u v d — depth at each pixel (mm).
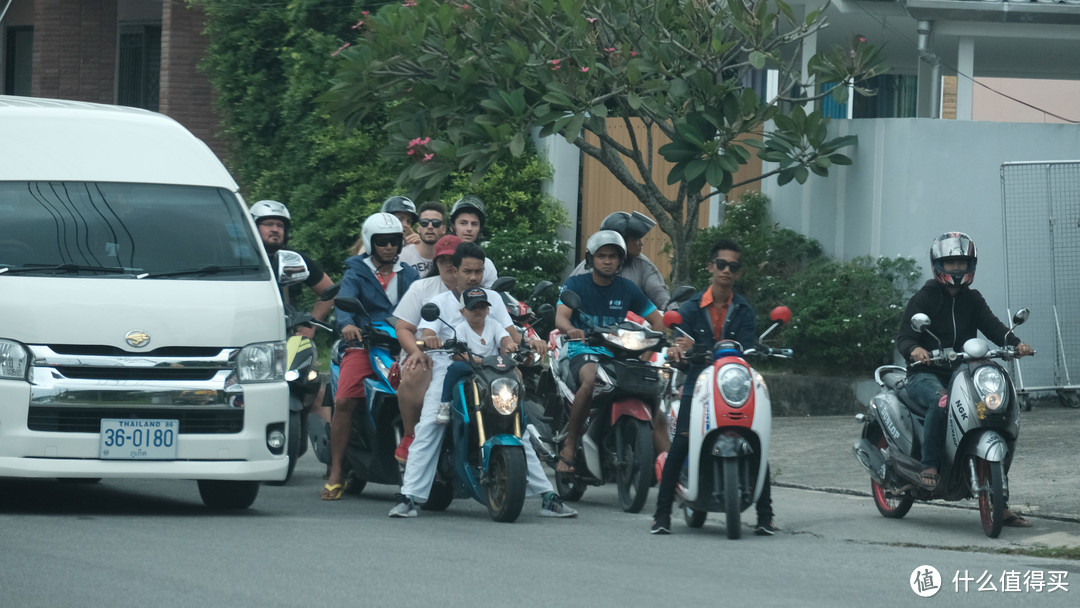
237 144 53875
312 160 49938
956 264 23594
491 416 22672
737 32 35906
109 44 66750
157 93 65312
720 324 22453
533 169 47562
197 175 24531
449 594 15992
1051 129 38906
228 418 22078
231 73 53438
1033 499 24953
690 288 22984
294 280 24656
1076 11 41531
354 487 27766
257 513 23531
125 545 18781
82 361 21266
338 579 16719
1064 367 37969
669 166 48000
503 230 47000
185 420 21828
